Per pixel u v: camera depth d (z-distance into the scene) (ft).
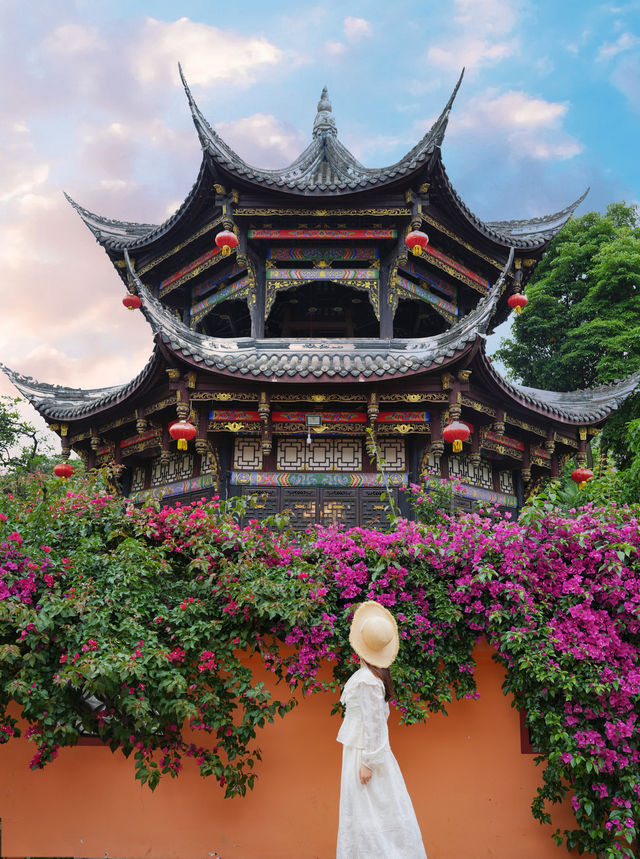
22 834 19.71
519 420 40.93
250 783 18.67
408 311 50.31
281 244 43.14
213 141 38.88
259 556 19.47
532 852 19.15
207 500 39.06
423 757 19.65
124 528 19.92
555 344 81.41
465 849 19.08
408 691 18.69
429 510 26.86
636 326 72.02
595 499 26.45
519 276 48.03
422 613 19.06
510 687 18.81
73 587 17.76
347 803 14.15
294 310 50.57
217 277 45.96
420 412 37.58
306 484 38.65
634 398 64.90
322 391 36.50
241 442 39.27
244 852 19.07
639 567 18.54
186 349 34.40
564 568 18.84
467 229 43.50
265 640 19.76
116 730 18.07
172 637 18.07
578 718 17.74
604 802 17.89
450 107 37.65
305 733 19.72
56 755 18.16
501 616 18.57
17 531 18.88
